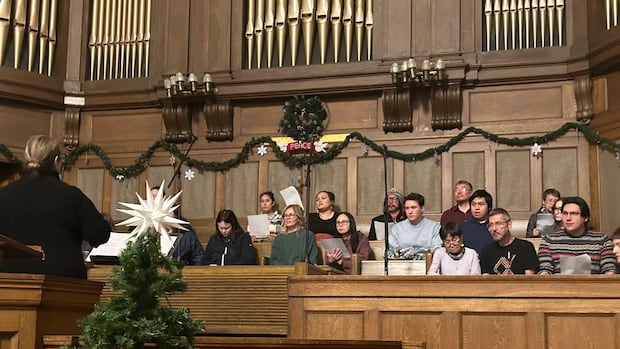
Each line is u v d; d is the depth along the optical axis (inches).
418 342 180.1
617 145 314.7
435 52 345.7
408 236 279.3
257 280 216.5
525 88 340.8
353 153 355.9
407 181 348.5
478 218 267.4
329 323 188.2
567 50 334.0
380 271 246.2
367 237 305.7
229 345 143.3
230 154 370.0
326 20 365.1
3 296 128.9
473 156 342.3
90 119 391.2
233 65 370.9
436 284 182.2
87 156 387.2
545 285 175.2
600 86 328.8
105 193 382.9
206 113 369.7
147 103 382.6
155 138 382.6
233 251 274.1
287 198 324.5
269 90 362.0
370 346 162.4
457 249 219.8
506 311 176.9
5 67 370.6
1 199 148.8
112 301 110.7
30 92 375.6
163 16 384.5
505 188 337.1
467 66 339.9
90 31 396.8
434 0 349.4
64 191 151.1
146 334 108.3
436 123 346.3
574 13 336.2
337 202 354.6
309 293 190.2
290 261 250.4
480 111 344.2
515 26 345.7
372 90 352.5
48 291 134.0
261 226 300.5
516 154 338.3
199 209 370.9
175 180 374.3
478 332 178.7
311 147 322.0
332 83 354.3
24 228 146.7
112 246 252.7
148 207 136.3
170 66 377.7
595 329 171.0
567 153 332.2
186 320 113.7
